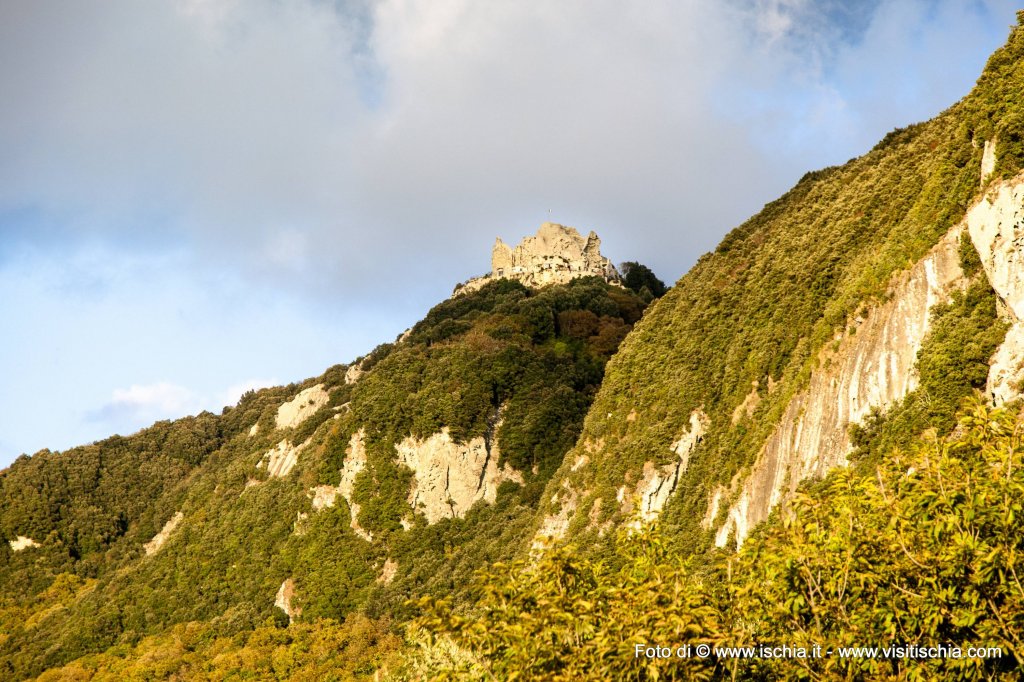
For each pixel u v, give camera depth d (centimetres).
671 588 2367
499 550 9262
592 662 2284
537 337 12950
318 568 10469
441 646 3103
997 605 2247
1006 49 5419
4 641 11531
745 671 2342
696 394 7706
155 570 11712
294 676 8688
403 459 11200
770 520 5616
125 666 9950
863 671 2309
